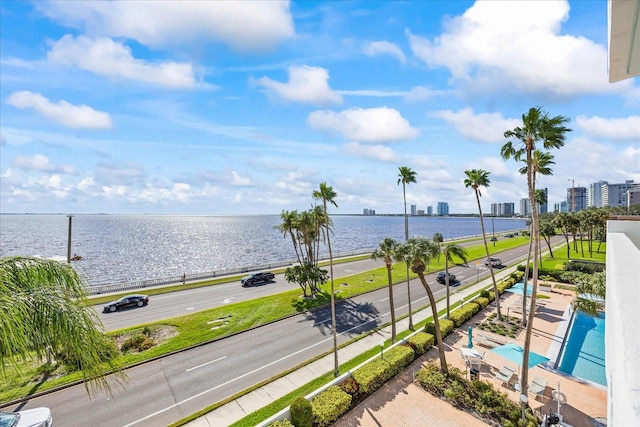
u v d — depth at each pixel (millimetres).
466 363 18766
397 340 22562
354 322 26344
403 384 17234
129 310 30219
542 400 15906
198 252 85812
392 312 21594
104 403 15344
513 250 72750
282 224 36188
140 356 19984
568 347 22188
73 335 6336
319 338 23031
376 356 18750
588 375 18531
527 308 29453
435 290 37219
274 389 16312
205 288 38906
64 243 99062
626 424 2371
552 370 18703
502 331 24359
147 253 81875
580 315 27688
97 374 6906
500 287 35844
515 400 15938
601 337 23672
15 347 5543
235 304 30625
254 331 24281
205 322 25828
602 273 20391
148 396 15953
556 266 46844
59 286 6527
